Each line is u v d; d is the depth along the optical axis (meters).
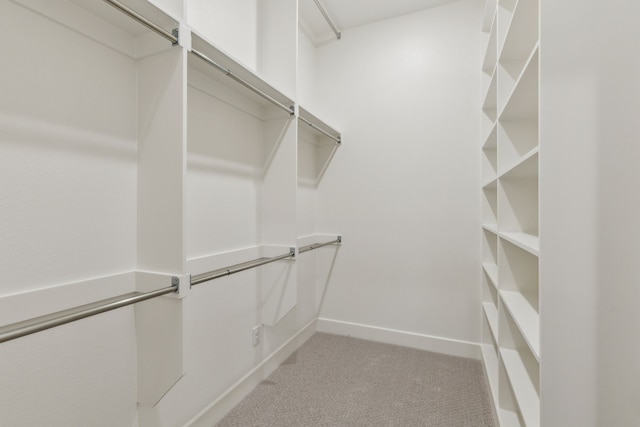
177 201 1.02
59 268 0.89
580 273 0.78
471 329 2.17
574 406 0.79
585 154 0.77
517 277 1.42
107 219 1.01
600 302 0.77
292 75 1.73
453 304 2.22
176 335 1.01
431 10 2.27
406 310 2.35
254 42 1.77
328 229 2.59
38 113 0.84
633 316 0.75
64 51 0.90
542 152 0.80
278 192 1.79
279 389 1.74
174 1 1.02
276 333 2.00
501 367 1.40
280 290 1.77
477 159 2.16
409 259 2.34
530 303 1.24
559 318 0.79
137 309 1.09
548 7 0.79
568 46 0.78
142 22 0.86
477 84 2.16
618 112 0.76
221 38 1.53
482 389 1.75
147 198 1.08
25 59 0.81
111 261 1.03
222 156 1.54
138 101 1.09
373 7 2.27
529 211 1.38
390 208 2.40
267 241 1.81
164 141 1.04
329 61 2.59
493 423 1.47
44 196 0.86
